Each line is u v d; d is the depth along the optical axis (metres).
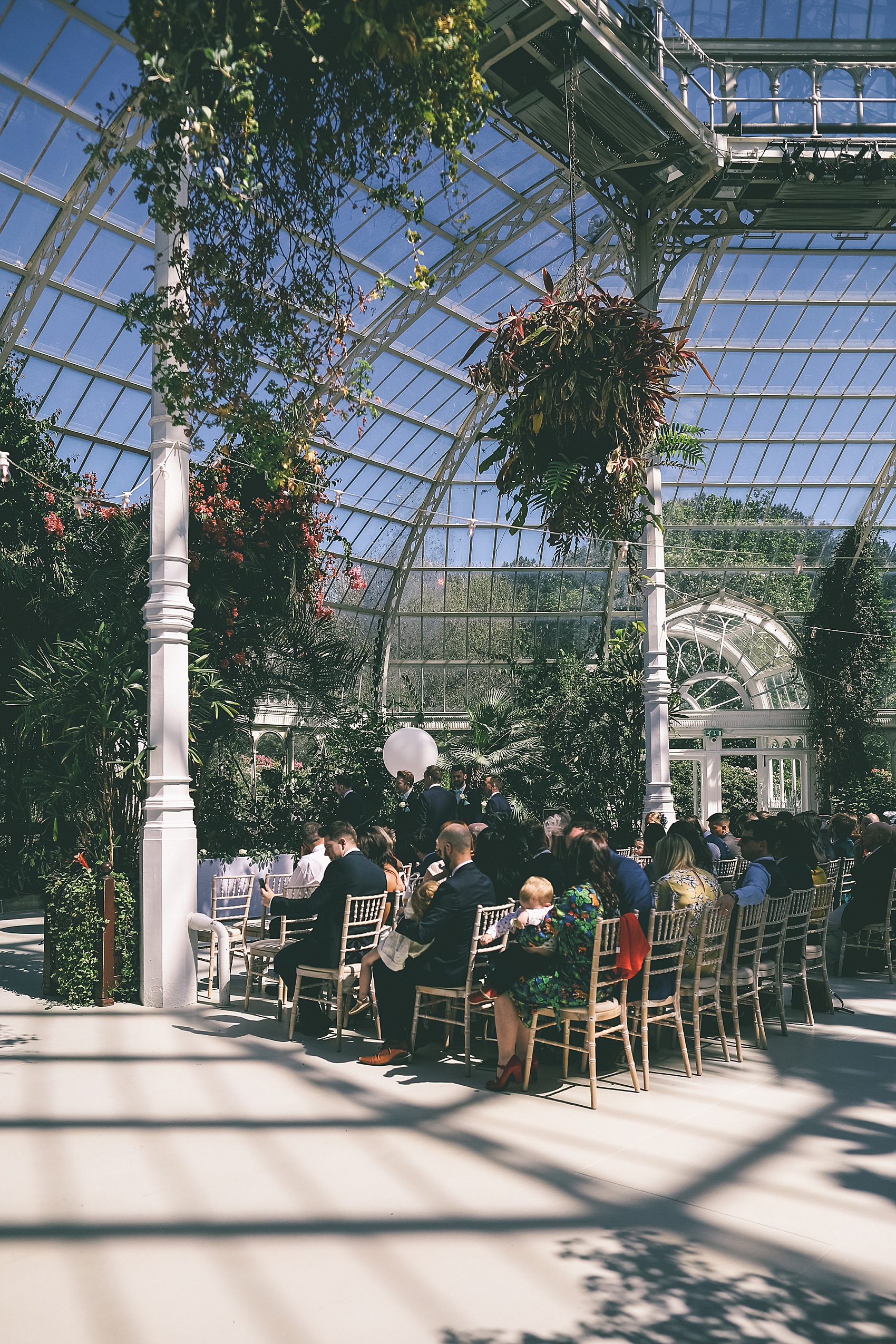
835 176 13.61
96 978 6.96
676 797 23.48
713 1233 3.41
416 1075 5.37
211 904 8.93
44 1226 3.46
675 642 23.58
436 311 17.41
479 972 5.70
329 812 12.88
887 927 8.44
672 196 14.01
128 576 9.70
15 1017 6.57
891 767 23.58
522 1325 2.82
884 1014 7.02
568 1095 5.02
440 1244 3.31
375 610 22.69
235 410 4.87
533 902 5.21
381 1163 4.05
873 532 23.28
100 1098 4.89
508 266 17.19
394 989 5.63
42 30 10.41
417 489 21.52
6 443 11.50
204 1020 6.52
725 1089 5.14
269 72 3.84
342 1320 2.85
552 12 10.30
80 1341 2.74
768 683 23.30
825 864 8.87
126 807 7.89
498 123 12.99
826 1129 4.48
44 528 10.85
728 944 6.46
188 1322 2.84
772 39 14.38
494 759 16.06
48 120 11.32
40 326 13.61
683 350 4.91
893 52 14.57
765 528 23.67
